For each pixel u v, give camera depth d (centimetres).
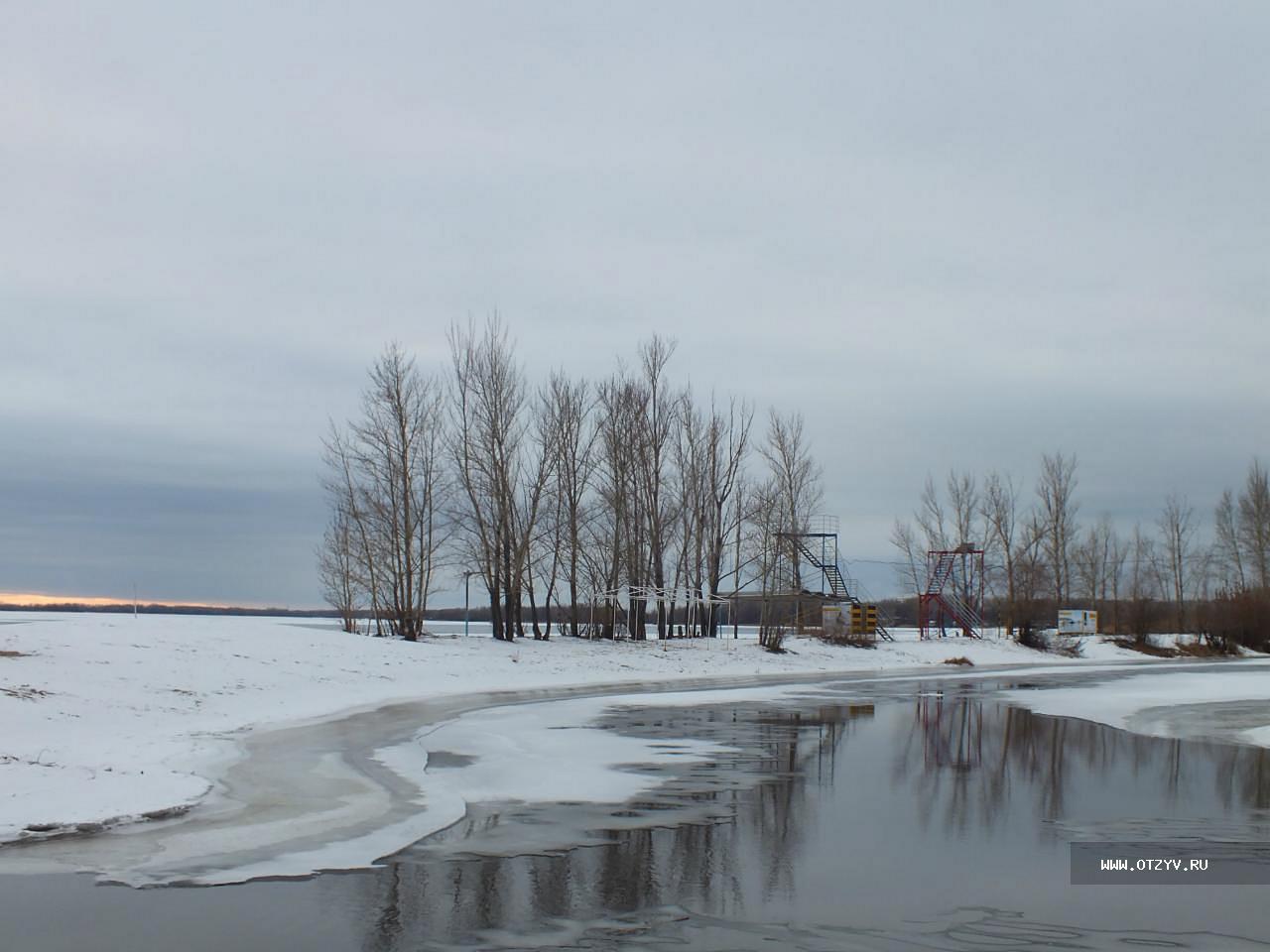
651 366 5681
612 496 5284
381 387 4519
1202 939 912
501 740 2175
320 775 1650
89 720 2027
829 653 5675
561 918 945
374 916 940
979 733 2453
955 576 8044
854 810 1477
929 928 934
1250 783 1741
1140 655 7212
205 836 1223
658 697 3334
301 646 3519
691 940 891
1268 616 7612
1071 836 1314
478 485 4747
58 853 1137
